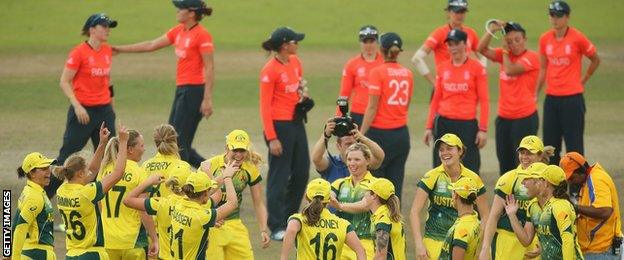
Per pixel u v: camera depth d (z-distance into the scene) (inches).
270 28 4284.0
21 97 3284.9
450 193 1761.8
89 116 2341.3
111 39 3971.5
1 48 3843.5
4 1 4443.9
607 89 3550.7
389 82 2155.5
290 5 4608.8
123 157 1654.8
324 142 1868.8
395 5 4638.3
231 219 1792.6
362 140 1863.9
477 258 1756.9
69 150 2333.9
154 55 3907.5
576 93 2445.9
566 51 2428.6
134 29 4121.6
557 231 1579.7
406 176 2588.6
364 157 1747.0
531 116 2346.2
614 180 2532.0
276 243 2102.6
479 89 2257.6
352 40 4141.2
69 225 1636.3
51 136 2859.3
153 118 3100.4
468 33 2460.6
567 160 1699.1
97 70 2333.9
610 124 3105.3
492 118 3201.3
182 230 1598.2
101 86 2349.9
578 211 1653.5
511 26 2315.5
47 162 1619.1
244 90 3474.4
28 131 2901.1
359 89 2306.8
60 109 3171.8
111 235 1726.1
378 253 1616.6
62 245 2043.6
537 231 1624.0
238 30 4247.0
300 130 2171.5
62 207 1630.2
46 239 1632.6
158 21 4247.0
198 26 2458.2
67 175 1627.7
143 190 1679.4
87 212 1625.2
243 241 1798.7
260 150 2792.8
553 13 2427.4
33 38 3981.3
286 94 2150.6
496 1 4685.0
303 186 2197.3
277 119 2151.8
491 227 1733.5
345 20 4404.5
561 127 2477.9
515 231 1660.9
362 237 1726.1
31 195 1605.6
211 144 2824.8
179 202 1608.0
